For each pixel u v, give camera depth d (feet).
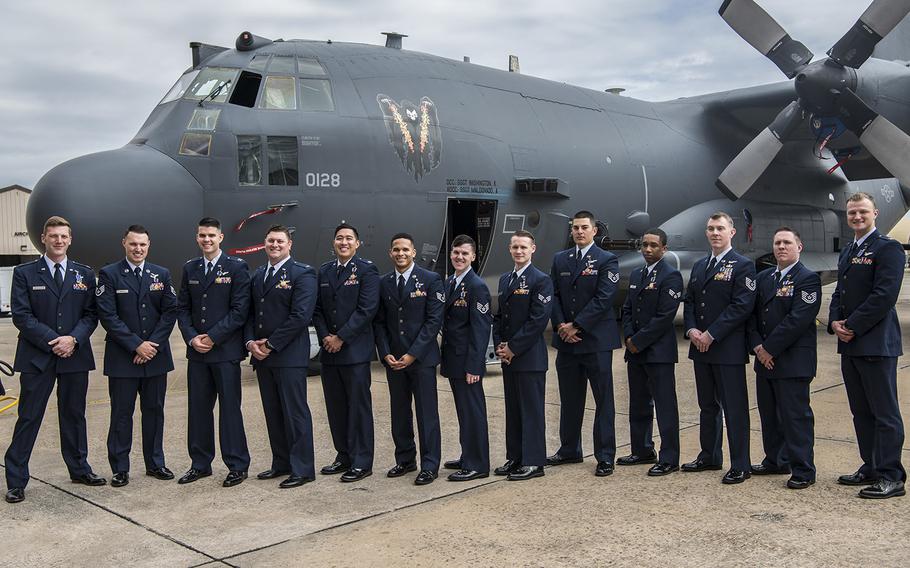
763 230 50.26
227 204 32.50
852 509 16.70
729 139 52.13
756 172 42.11
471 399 19.93
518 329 20.16
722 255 19.84
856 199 18.15
